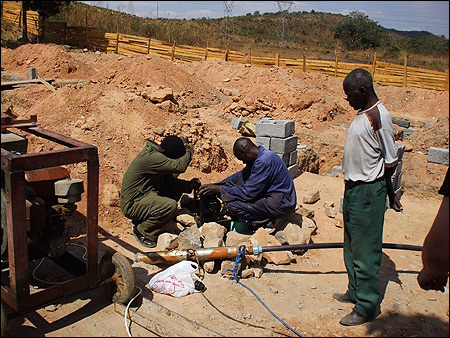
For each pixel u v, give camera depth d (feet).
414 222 21.48
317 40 187.11
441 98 58.08
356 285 13.60
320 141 36.27
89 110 25.46
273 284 15.28
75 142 13.04
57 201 13.29
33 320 12.98
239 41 147.74
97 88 27.91
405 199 25.82
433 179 29.66
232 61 70.33
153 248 17.62
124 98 26.68
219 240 16.30
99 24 96.32
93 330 12.58
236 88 56.75
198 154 24.63
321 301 14.32
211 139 25.80
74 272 13.61
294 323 13.07
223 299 14.15
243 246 15.34
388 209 22.88
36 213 11.61
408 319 13.51
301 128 37.88
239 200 17.67
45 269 15.40
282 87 42.45
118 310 13.51
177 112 27.12
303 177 27.71
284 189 17.56
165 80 41.55
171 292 14.29
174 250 16.02
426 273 10.12
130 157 22.63
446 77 61.36
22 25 83.76
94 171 12.54
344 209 13.64
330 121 40.98
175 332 12.10
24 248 11.32
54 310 13.52
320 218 21.21
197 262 15.56
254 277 15.71
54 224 12.57
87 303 13.99
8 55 62.34
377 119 12.57
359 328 12.96
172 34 97.60
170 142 17.48
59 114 25.16
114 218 19.35
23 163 10.96
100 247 17.28
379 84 63.67
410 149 35.60
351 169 13.07
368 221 12.78
